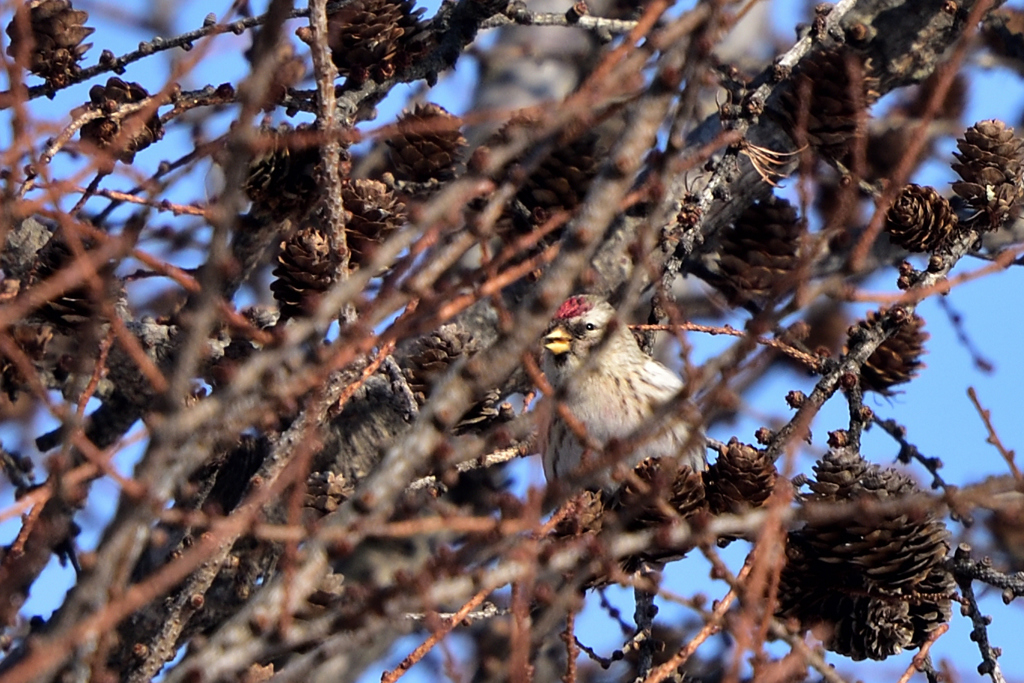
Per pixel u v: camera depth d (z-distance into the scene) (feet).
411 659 17.62
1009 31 30.50
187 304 25.03
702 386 16.05
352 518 15.42
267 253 34.19
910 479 21.85
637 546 16.31
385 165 29.99
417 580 15.47
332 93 18.65
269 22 12.16
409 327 15.10
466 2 25.43
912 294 16.78
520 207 24.82
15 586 15.03
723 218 29.45
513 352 15.23
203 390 24.45
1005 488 17.06
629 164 14.42
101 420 27.43
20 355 15.75
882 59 29.25
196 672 14.87
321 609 20.75
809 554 21.66
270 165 23.57
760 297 29.96
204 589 18.97
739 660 14.84
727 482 21.85
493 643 29.96
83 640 12.89
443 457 15.56
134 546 13.35
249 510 14.69
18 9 16.43
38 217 25.40
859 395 23.47
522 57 40.73
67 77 23.47
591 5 40.16
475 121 18.22
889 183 16.52
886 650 21.89
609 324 15.01
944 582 21.98
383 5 25.04
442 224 15.17
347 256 18.70
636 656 29.55
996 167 25.02
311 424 15.21
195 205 23.31
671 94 14.35
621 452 15.28
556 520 17.19
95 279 14.96
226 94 23.53
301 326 13.60
